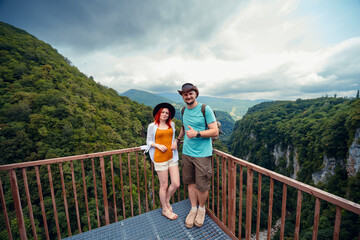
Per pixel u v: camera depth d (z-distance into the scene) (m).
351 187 25.33
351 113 28.53
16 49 43.28
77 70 61.12
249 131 73.31
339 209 1.08
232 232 2.05
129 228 2.18
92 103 42.44
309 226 23.95
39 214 17.94
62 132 28.02
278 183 39.44
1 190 1.78
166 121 2.30
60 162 2.04
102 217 20.09
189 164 2.09
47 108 30.19
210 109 1.92
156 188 27.19
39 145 25.61
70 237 2.06
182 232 2.10
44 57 47.94
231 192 2.06
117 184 23.39
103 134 33.97
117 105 52.03
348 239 18.34
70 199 19.06
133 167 27.56
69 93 38.44
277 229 27.08
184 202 2.70
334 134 30.28
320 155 33.62
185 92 1.95
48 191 19.86
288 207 33.91
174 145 2.22
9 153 23.17
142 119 57.03
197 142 2.00
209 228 2.17
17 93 31.48
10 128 25.67
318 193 1.19
